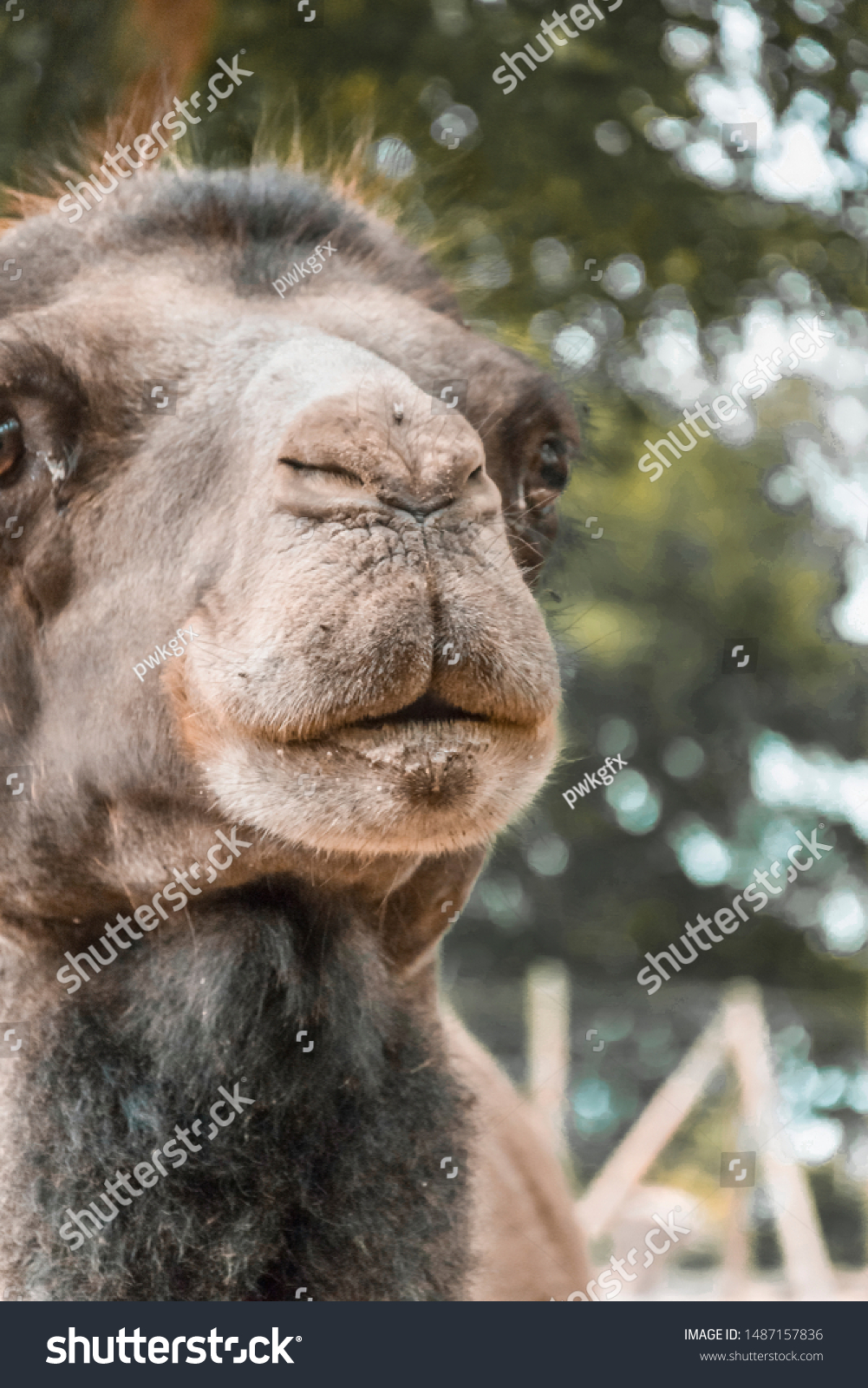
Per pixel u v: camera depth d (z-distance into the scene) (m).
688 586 17.66
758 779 17.97
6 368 3.19
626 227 6.37
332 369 3.09
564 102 6.10
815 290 6.79
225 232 3.63
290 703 2.75
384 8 5.86
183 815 3.11
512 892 15.18
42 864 3.33
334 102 5.91
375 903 3.33
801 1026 12.25
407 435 2.88
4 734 3.36
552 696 2.90
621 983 16.02
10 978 3.39
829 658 18.45
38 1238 3.18
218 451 3.14
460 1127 3.49
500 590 2.85
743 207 6.59
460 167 6.05
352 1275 3.20
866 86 6.15
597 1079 11.49
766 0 6.02
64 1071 3.24
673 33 6.13
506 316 5.71
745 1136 8.97
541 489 3.78
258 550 2.88
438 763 2.74
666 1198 8.67
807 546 17.30
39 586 3.27
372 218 4.13
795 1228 8.55
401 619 2.72
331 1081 3.23
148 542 3.17
